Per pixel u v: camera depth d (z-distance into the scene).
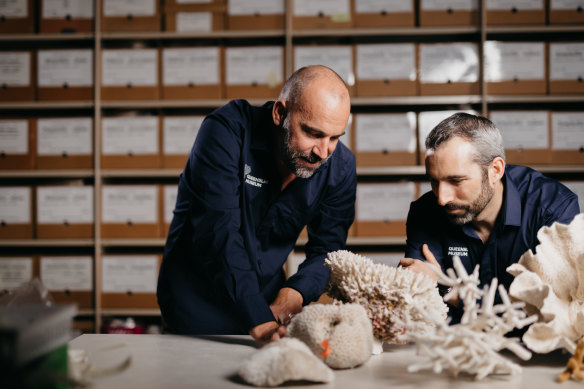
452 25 3.12
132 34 3.20
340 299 0.88
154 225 3.15
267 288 1.63
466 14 3.11
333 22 3.14
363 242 3.09
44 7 3.21
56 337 0.53
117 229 3.16
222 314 1.49
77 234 3.17
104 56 3.18
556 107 3.25
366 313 0.79
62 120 3.18
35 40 3.33
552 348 0.70
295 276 1.26
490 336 0.68
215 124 1.38
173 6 3.19
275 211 1.51
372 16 3.13
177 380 0.71
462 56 3.08
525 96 3.07
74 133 3.19
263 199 1.49
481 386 0.67
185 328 1.50
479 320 0.68
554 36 3.23
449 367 0.69
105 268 3.16
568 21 3.07
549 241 0.78
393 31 3.12
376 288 0.80
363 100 3.09
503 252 1.36
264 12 3.16
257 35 3.16
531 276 0.77
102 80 3.18
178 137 3.15
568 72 3.05
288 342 0.70
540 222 1.33
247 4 3.17
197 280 1.51
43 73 3.20
